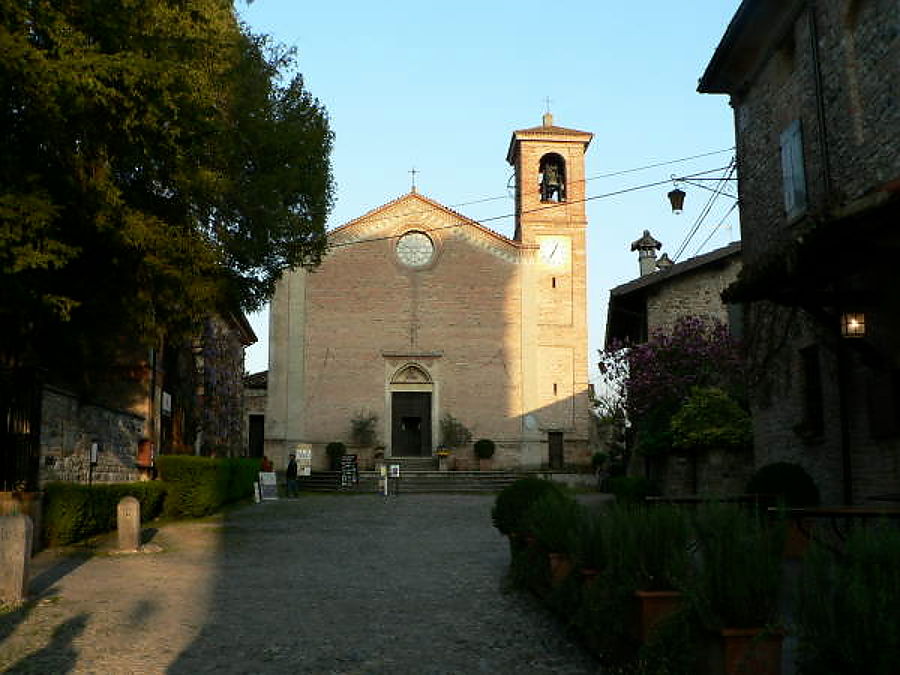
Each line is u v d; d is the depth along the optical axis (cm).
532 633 738
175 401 2283
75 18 1098
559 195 3950
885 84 1055
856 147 1123
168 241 1384
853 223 848
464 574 1088
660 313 2503
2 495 1211
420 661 650
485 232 3841
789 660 541
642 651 495
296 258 1839
